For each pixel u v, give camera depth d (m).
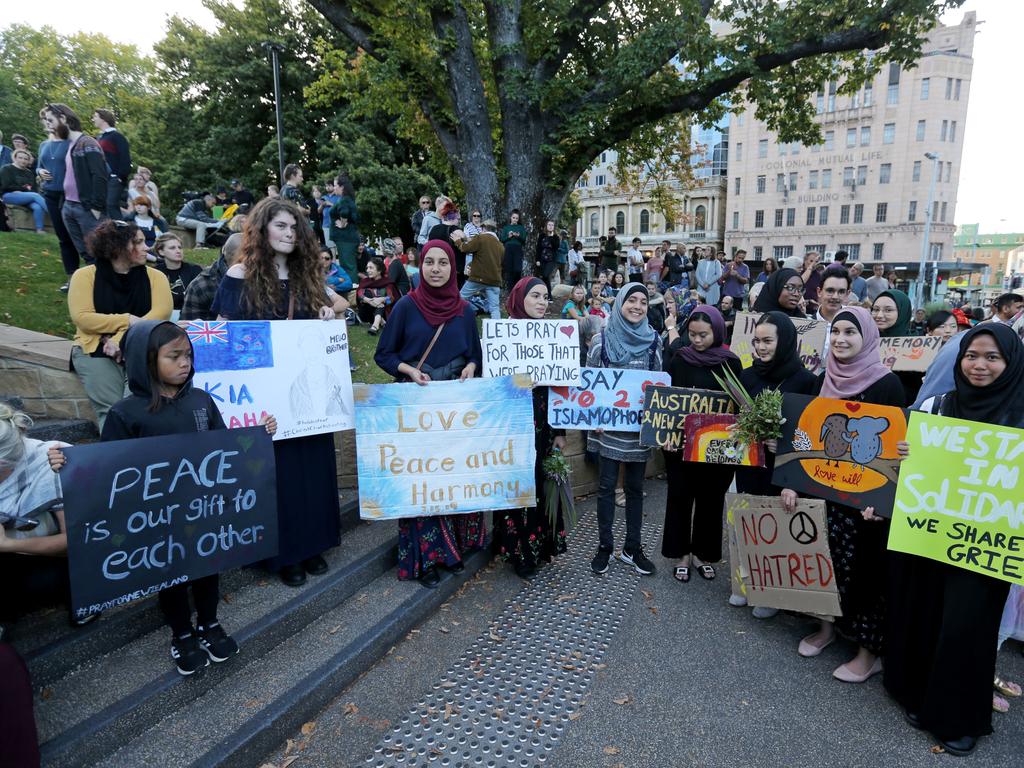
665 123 11.76
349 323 7.70
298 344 3.01
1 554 2.33
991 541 2.29
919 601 2.52
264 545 2.59
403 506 3.30
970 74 50.09
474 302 7.75
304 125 21.89
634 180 16.02
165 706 2.31
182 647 2.42
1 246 6.79
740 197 58.66
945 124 50.44
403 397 3.25
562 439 3.78
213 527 2.43
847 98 52.56
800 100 11.78
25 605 2.42
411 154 23.20
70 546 2.08
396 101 11.68
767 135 56.38
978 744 2.44
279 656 2.71
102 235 3.30
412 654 3.00
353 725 2.50
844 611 2.91
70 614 2.54
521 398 3.36
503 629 3.24
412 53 10.09
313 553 3.16
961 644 2.34
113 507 2.17
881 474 2.63
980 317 8.80
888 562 2.65
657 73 10.74
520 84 9.55
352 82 12.63
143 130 26.33
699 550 3.79
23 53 35.97
